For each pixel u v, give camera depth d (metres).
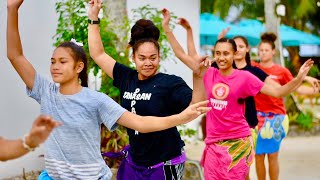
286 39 27.92
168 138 6.20
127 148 6.55
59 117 5.39
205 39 26.80
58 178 5.43
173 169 6.23
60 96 5.46
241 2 28.81
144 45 6.20
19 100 10.59
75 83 5.54
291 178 11.47
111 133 10.83
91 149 5.42
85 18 10.41
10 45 5.61
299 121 18.16
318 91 9.27
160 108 6.14
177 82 6.16
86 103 5.39
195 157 13.36
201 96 5.80
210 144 7.79
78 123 5.35
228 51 7.54
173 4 14.69
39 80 5.65
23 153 3.82
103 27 10.89
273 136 9.57
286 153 14.48
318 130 18.19
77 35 10.37
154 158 6.22
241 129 7.63
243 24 28.81
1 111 10.26
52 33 11.17
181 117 5.17
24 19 10.61
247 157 7.66
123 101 6.43
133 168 6.38
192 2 15.02
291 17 28.70
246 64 8.98
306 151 14.80
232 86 7.54
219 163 7.66
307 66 7.41
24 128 10.71
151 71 6.24
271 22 20.50
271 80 8.55
